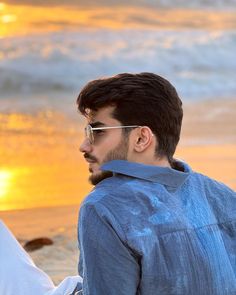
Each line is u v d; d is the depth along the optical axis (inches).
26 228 227.5
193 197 94.0
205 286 90.2
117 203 88.8
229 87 637.9
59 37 797.2
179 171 93.7
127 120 91.4
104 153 92.9
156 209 89.7
